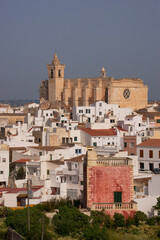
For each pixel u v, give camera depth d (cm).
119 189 13050
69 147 19950
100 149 19862
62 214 12875
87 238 12269
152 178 14838
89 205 13000
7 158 18962
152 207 14062
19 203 14788
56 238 12306
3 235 12431
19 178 18075
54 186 16438
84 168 13325
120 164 13112
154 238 12475
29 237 12156
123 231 12656
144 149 19612
